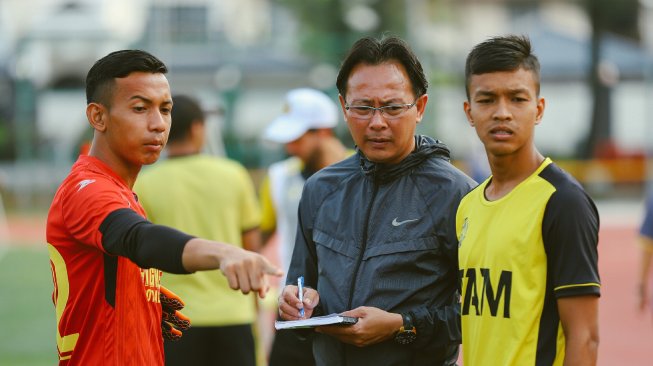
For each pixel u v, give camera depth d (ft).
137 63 27.45
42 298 101.14
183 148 46.68
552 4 313.73
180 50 235.40
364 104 30.81
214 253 22.84
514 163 27.78
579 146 259.19
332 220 32.27
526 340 26.63
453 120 247.50
